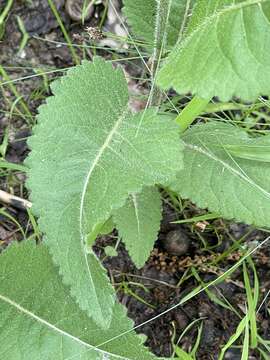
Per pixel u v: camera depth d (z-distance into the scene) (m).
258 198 0.32
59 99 0.29
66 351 0.31
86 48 0.45
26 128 0.44
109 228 0.35
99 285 0.27
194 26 0.26
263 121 0.44
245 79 0.25
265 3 0.24
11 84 0.43
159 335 0.40
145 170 0.28
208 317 0.40
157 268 0.41
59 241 0.27
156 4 0.33
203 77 0.25
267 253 0.41
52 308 0.31
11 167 0.38
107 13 0.46
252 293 0.40
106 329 0.28
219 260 0.41
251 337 0.37
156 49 0.31
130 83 0.44
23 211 0.42
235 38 0.25
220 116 0.44
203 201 0.32
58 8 0.46
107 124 0.29
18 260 0.31
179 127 0.29
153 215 0.34
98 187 0.27
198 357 0.39
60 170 0.28
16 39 0.46
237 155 0.33
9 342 0.31
